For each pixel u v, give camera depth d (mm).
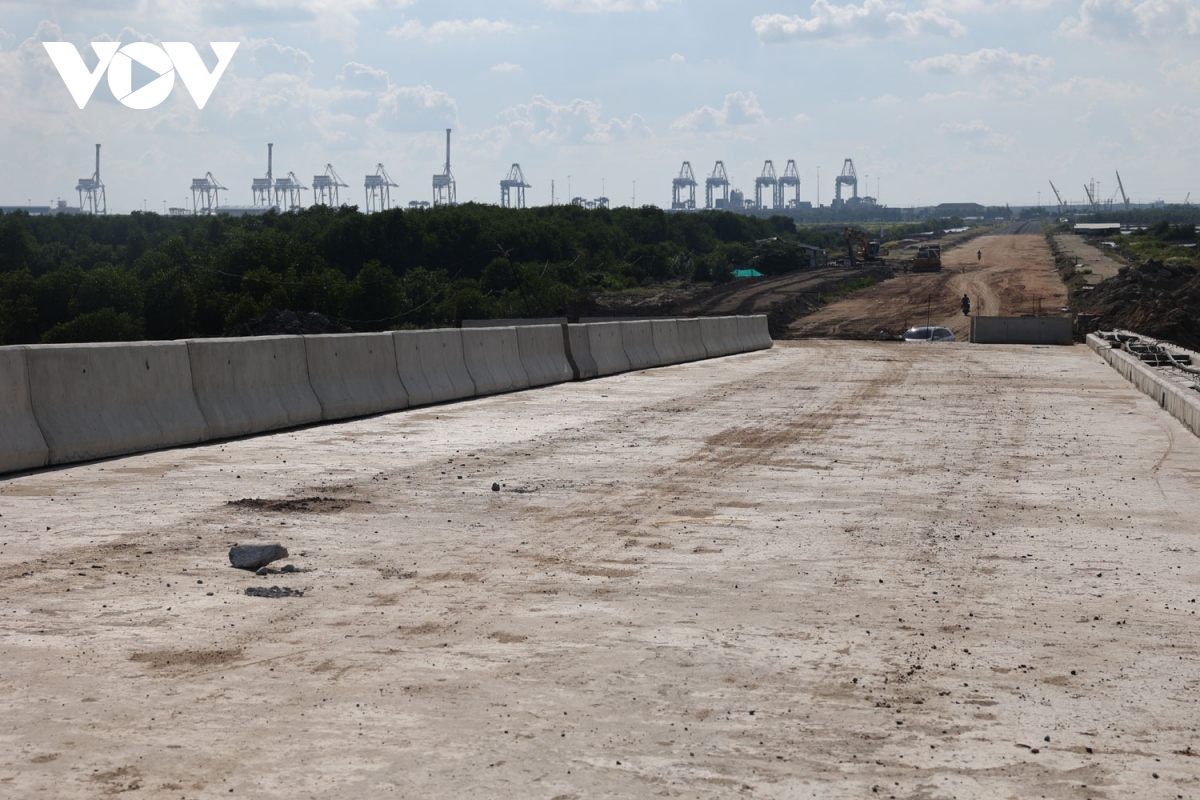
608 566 8617
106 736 5082
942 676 6109
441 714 5418
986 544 9609
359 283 91938
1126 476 13352
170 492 11367
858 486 12453
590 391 24031
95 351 13672
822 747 5078
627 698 5680
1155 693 5883
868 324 74188
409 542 9367
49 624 6824
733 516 10688
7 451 12250
